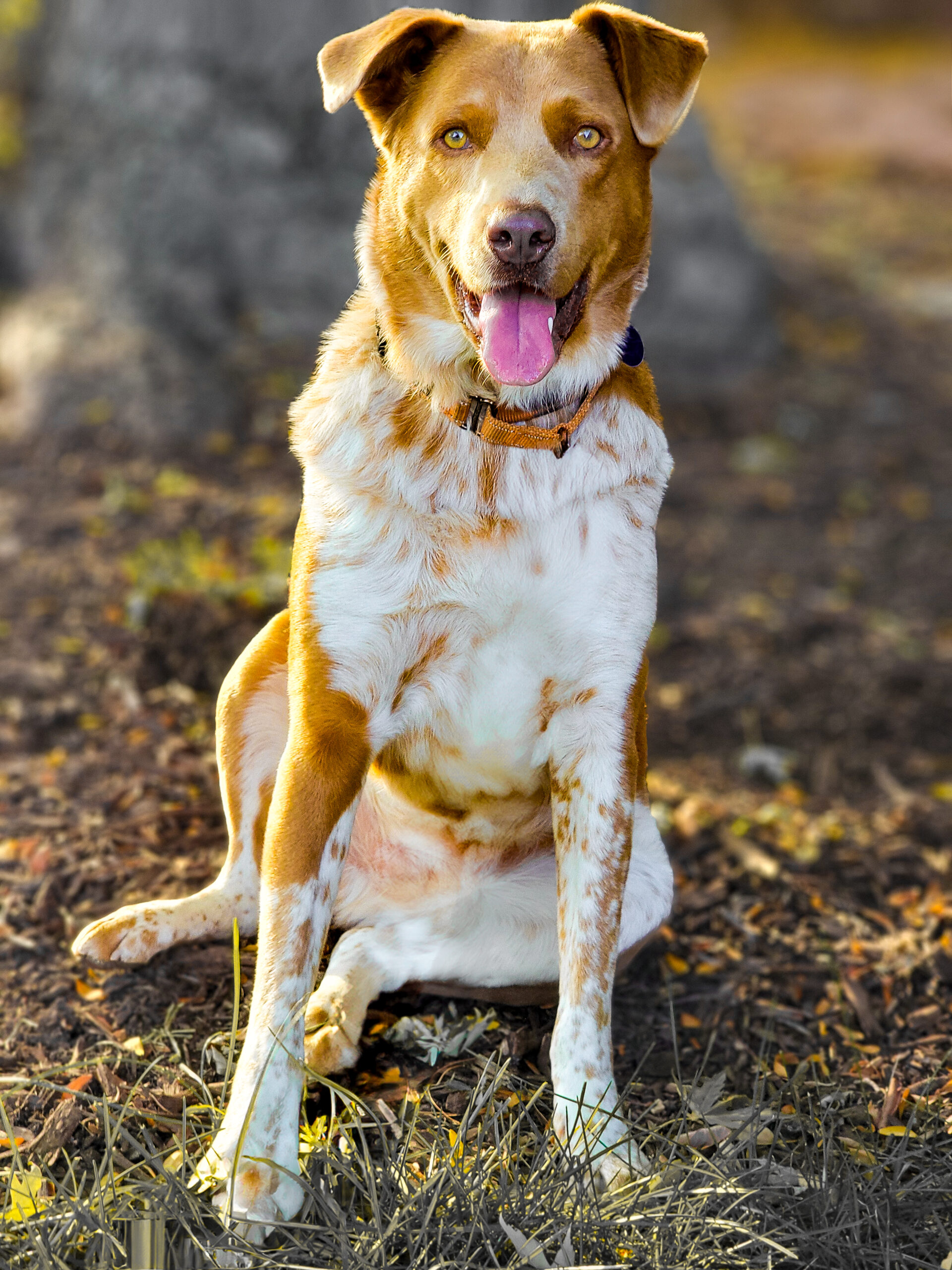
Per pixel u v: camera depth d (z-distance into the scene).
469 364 2.85
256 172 8.37
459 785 3.12
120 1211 2.47
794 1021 3.54
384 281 2.92
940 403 9.61
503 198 2.60
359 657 2.83
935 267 12.86
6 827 4.07
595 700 2.93
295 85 8.45
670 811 4.75
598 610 2.87
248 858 3.37
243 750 3.29
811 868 4.40
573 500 2.84
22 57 8.87
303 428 2.99
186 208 8.17
